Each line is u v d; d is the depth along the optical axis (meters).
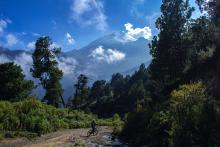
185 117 22.94
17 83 65.94
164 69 60.94
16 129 41.44
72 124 58.97
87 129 54.94
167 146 24.53
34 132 42.44
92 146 33.41
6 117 42.06
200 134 21.22
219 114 21.80
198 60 49.94
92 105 154.62
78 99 120.00
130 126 39.94
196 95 25.08
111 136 42.78
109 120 81.25
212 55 45.56
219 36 50.94
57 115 59.44
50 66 86.81
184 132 21.89
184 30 61.94
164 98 46.09
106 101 152.75
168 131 24.58
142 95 136.50
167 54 60.34
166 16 62.38
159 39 62.12
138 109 41.22
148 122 34.97
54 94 87.12
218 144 20.11
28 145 33.41
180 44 60.25
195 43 61.28
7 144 33.72
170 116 26.95
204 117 21.73
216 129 20.98
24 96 66.75
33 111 48.78
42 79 87.25
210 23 58.69
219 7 53.56
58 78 87.62
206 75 42.91
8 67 66.06
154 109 36.81
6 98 64.56
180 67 58.97
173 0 62.25
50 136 41.66
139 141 31.22
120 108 141.88
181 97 26.91
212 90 32.84
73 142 35.91
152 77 64.44
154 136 27.88
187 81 48.50
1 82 65.25
